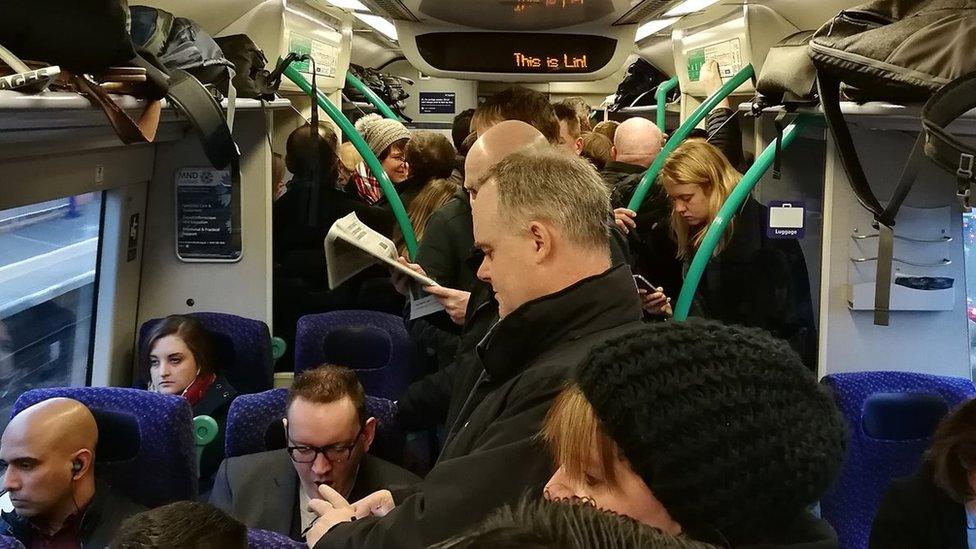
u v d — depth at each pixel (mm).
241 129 3701
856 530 2666
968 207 1775
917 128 2582
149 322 3564
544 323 1570
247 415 2658
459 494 1379
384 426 2672
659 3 4082
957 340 2996
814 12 4016
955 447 2006
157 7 3375
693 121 3674
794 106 2648
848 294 2969
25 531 2357
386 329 3520
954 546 2168
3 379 2764
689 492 772
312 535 1704
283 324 4176
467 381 2125
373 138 4773
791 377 833
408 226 3771
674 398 792
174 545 1611
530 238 1604
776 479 774
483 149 2090
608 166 4109
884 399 2664
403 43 4664
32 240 2871
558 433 878
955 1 2029
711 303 3283
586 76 4691
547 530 572
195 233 3744
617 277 1595
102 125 2398
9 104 1498
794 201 3129
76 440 2338
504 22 4418
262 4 4078
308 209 4043
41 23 1660
